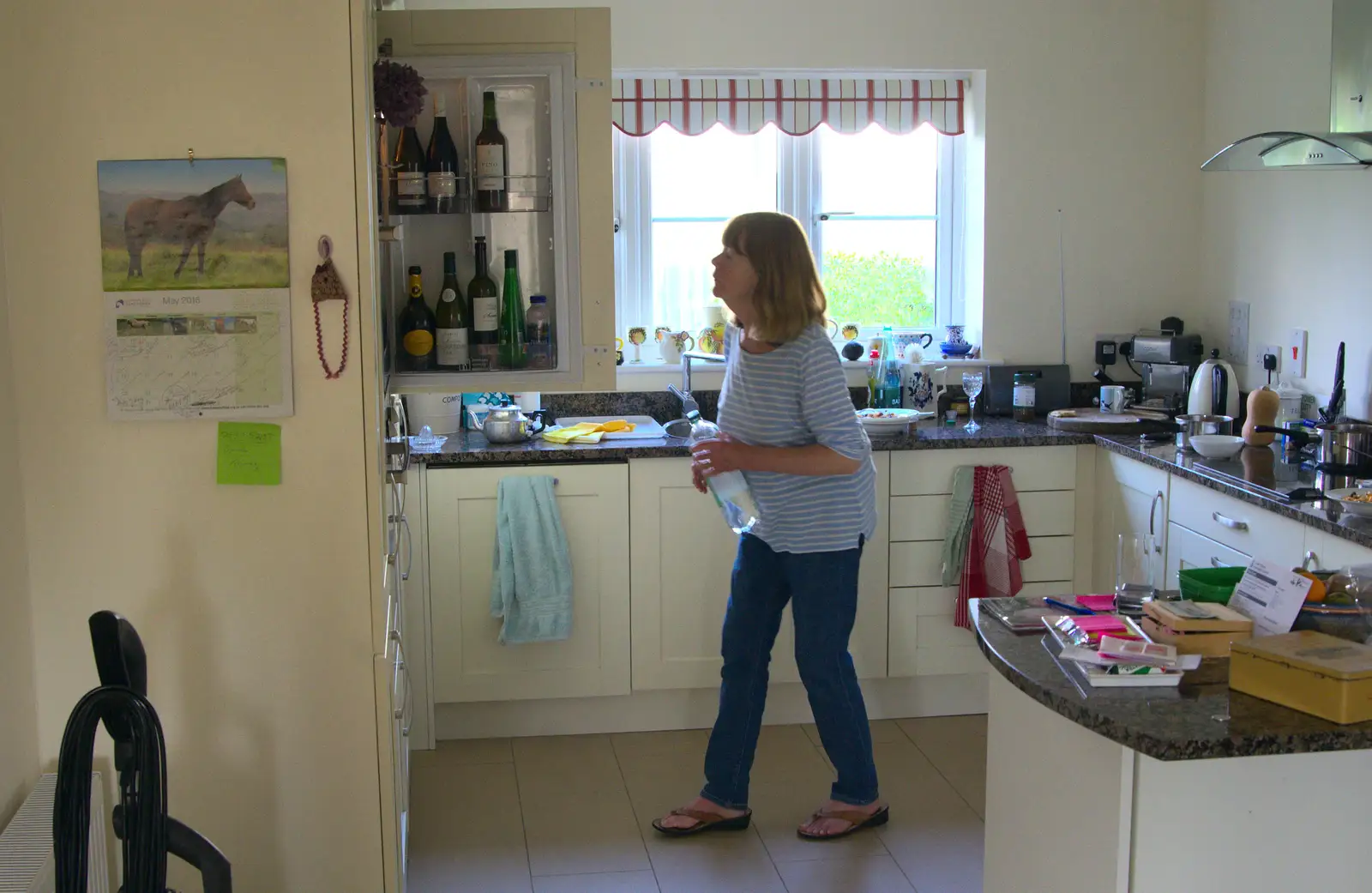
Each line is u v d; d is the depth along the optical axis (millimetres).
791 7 4246
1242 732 1714
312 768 2254
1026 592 3986
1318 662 1770
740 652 3148
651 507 3723
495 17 2666
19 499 2100
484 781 3545
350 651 2227
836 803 3217
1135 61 4395
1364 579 2154
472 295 2801
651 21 4207
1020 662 2004
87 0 2053
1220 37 4316
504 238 2840
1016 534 3865
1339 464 3291
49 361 2105
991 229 4402
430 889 2959
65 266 2092
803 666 3088
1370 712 1745
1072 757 1952
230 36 2080
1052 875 2033
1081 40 4367
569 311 2750
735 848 3146
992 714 2277
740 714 3180
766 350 2938
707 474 2963
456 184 2762
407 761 2979
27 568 2129
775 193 4492
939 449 3844
